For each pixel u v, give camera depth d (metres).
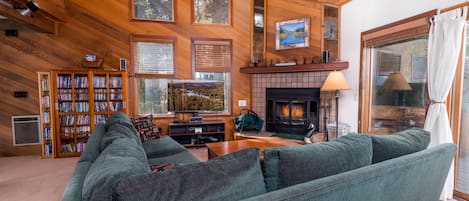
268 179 1.32
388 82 3.35
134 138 2.21
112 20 4.44
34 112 4.33
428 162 1.69
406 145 1.75
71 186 1.24
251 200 1.06
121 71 4.27
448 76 2.51
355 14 3.94
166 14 4.64
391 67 3.43
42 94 4.15
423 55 2.96
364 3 3.75
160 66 4.67
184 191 1.00
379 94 3.66
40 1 3.52
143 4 4.54
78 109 4.20
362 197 1.37
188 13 4.71
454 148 1.91
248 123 4.71
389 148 1.69
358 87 3.89
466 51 2.56
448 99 2.63
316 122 4.46
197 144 4.67
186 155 2.72
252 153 1.24
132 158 1.36
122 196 0.92
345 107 4.19
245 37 4.93
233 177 1.12
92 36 4.39
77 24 4.35
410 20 2.96
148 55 4.61
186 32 4.72
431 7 2.73
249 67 4.73
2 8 3.00
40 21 3.80
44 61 4.29
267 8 4.80
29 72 4.26
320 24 4.39
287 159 1.31
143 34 4.55
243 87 5.00
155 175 1.00
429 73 2.69
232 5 4.84
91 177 1.11
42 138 4.13
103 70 4.18
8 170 3.55
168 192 0.97
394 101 3.40
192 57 4.77
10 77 4.21
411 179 1.63
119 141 1.76
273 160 1.33
